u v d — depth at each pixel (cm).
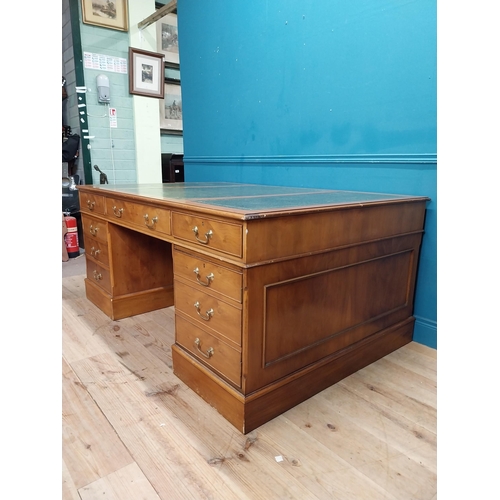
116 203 188
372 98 185
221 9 262
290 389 134
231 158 277
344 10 189
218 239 121
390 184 185
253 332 120
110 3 368
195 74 298
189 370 147
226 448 117
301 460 112
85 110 374
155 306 227
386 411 135
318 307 140
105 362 168
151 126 418
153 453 115
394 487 103
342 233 139
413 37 166
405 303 182
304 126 220
